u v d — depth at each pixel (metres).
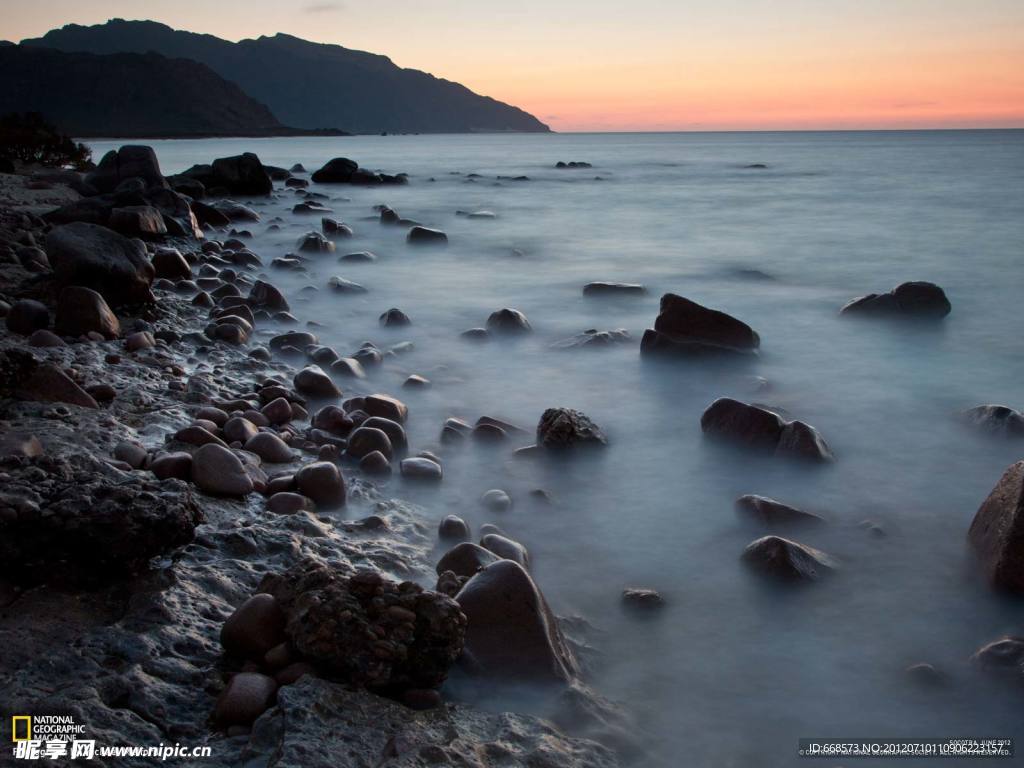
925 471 5.08
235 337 7.48
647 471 5.09
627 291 10.20
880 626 3.45
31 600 3.06
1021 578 3.58
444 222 18.45
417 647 2.79
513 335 8.27
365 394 6.42
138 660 2.78
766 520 4.32
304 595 2.84
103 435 4.67
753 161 49.66
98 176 17.88
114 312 7.84
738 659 3.25
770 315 9.35
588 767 2.53
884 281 11.45
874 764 2.68
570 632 3.38
